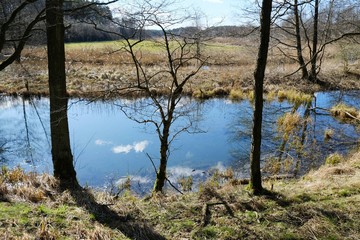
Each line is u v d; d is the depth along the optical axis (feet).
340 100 63.93
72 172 24.50
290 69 83.05
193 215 18.37
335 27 71.72
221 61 95.66
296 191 21.35
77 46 112.37
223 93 68.64
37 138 45.44
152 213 18.72
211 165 35.40
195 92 66.13
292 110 56.59
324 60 93.71
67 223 16.85
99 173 33.42
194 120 50.52
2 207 18.15
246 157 37.42
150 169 34.35
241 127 48.67
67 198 20.54
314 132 44.65
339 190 20.95
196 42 26.73
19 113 57.82
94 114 56.80
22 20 29.30
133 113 53.78
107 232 16.02
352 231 16.61
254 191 20.88
